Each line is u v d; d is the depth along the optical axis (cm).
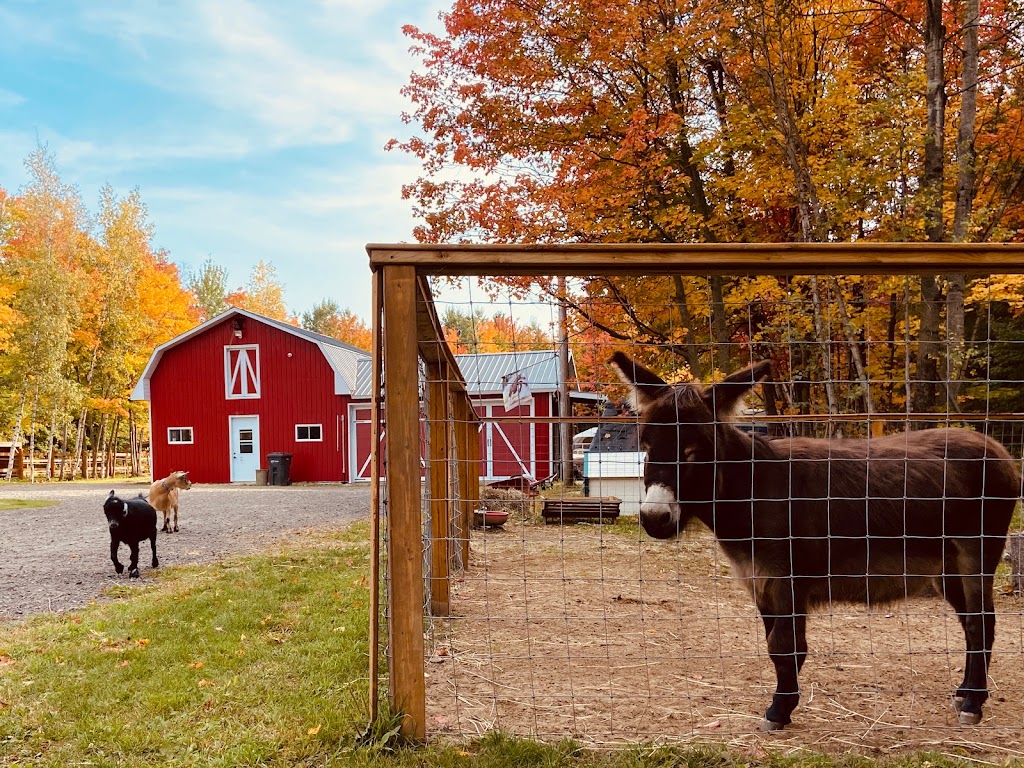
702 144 1277
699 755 326
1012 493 408
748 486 373
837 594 394
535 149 1368
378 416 355
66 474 3722
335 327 7219
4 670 461
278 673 450
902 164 1090
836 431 1061
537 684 444
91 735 355
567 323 1416
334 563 870
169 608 625
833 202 1097
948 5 1271
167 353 2862
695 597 706
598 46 1251
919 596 423
